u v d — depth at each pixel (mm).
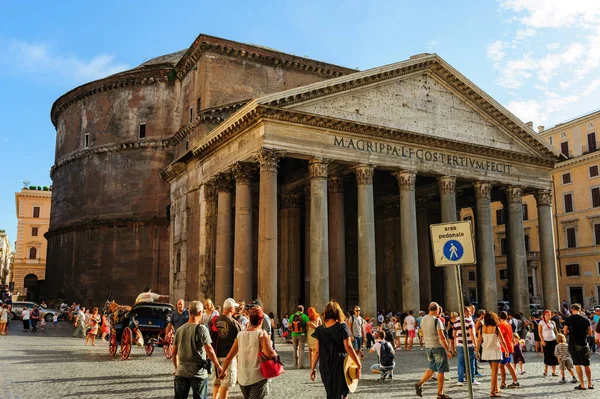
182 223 38375
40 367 16328
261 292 26391
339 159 28750
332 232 32438
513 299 34781
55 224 51156
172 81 45281
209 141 32562
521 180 36000
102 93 47906
